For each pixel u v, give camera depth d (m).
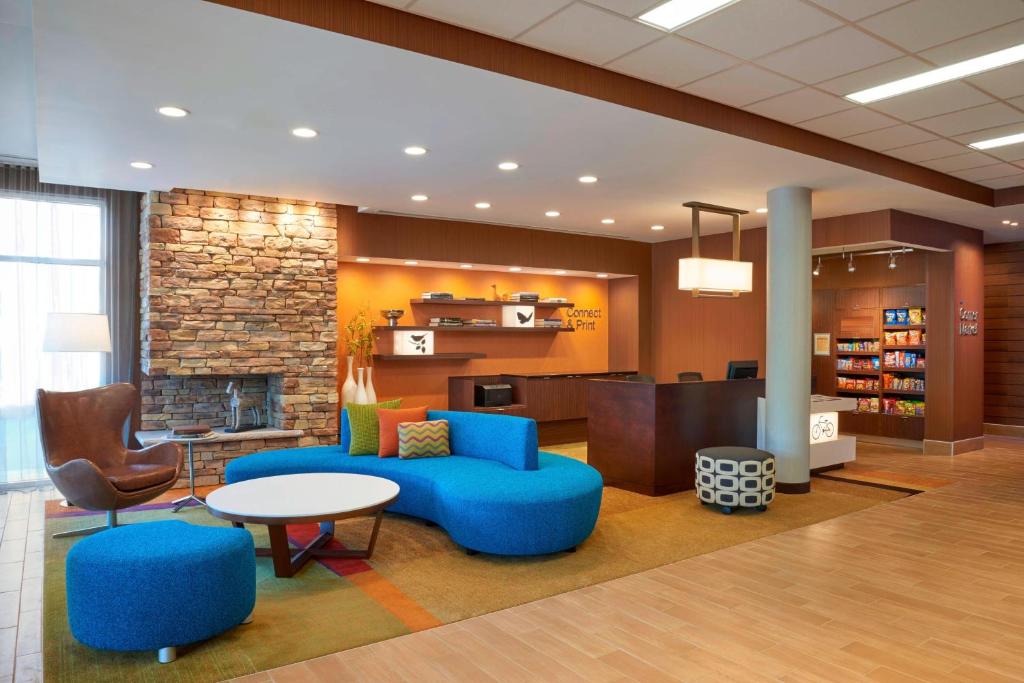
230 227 6.76
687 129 4.63
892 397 9.48
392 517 5.45
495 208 7.50
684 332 9.85
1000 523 5.29
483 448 5.45
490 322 9.41
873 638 3.25
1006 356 10.22
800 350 6.36
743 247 9.05
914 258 9.07
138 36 3.22
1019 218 8.12
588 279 10.45
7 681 2.85
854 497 6.18
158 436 6.44
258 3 3.00
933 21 3.47
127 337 6.97
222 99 4.06
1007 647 3.16
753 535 4.95
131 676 2.89
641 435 6.30
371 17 3.28
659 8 3.32
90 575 3.01
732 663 2.99
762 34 3.62
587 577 4.07
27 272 6.62
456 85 3.84
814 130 5.29
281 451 5.82
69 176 5.96
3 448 6.48
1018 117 4.98
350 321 8.22
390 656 3.06
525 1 3.25
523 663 2.99
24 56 4.61
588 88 4.02
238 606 3.24
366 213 7.74
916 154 5.97
